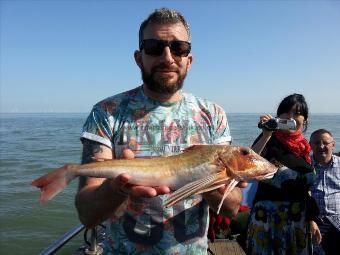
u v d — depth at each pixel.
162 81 0.75
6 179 5.16
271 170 0.76
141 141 0.76
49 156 7.68
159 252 0.73
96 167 0.71
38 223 3.29
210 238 1.56
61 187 0.71
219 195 0.75
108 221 0.76
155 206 0.73
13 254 2.69
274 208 1.38
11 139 12.84
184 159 0.73
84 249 1.57
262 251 1.38
